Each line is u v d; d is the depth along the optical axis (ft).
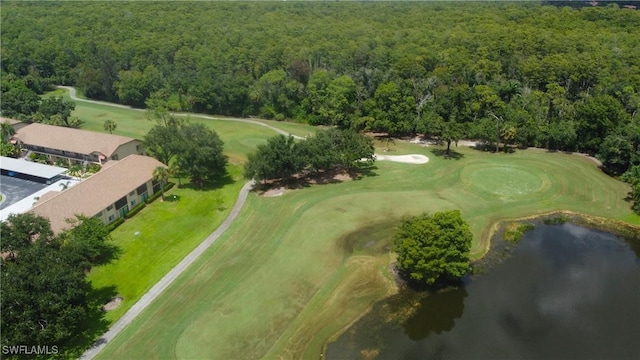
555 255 219.00
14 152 339.36
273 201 268.00
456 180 293.02
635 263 213.46
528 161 321.93
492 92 365.61
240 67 463.83
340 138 297.33
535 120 349.00
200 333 169.68
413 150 346.13
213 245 225.15
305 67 430.61
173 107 448.24
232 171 315.78
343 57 449.06
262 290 192.03
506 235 234.79
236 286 194.49
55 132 343.26
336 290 192.65
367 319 177.99
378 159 328.08
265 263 209.56
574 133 328.90
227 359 159.02
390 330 172.86
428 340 168.25
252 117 443.32
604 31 465.88
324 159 281.13
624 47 416.05
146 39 517.14
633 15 501.56
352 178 296.71
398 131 376.27
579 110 331.77
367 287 194.70
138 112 462.19
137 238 232.53
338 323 175.83
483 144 356.59
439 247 187.73
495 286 196.85
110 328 173.06
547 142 345.31
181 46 506.48
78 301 166.91
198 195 279.90
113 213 247.09
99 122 426.10
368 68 418.31
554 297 190.19
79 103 491.31
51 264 164.25
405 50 450.30
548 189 281.33
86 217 218.79
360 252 217.36
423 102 374.84
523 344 166.50
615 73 377.71
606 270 208.13
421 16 595.06
